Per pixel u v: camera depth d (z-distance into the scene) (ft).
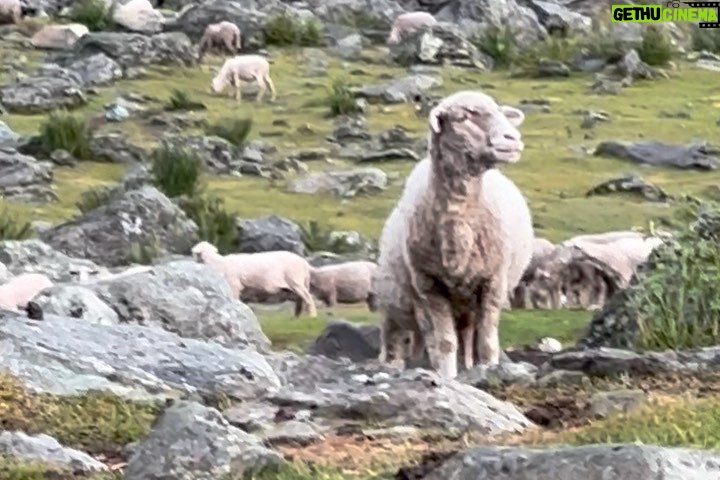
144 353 97.86
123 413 85.76
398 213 112.27
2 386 87.97
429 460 70.95
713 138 309.42
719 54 395.55
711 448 69.21
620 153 293.43
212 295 121.90
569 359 98.78
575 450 58.70
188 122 319.68
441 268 108.68
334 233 248.73
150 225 228.63
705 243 118.62
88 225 226.99
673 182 279.08
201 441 69.26
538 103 336.90
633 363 96.99
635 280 122.72
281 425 82.74
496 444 75.92
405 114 330.13
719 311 113.09
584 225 252.42
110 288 119.34
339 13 423.23
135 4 406.21
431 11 426.92
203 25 399.44
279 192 277.44
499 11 422.41
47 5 419.33
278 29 394.52
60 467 74.49
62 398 88.07
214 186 280.31
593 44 377.09
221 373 96.22
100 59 358.23
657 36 377.09
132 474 68.85
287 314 192.44
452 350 109.91
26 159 285.64
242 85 345.51
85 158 298.35
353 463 72.08
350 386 91.50
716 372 95.50
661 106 336.08
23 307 131.95
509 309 173.47
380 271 114.32
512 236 110.73
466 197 108.17
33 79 346.33
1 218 239.09
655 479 56.29
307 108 334.03
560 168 286.46
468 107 107.65
